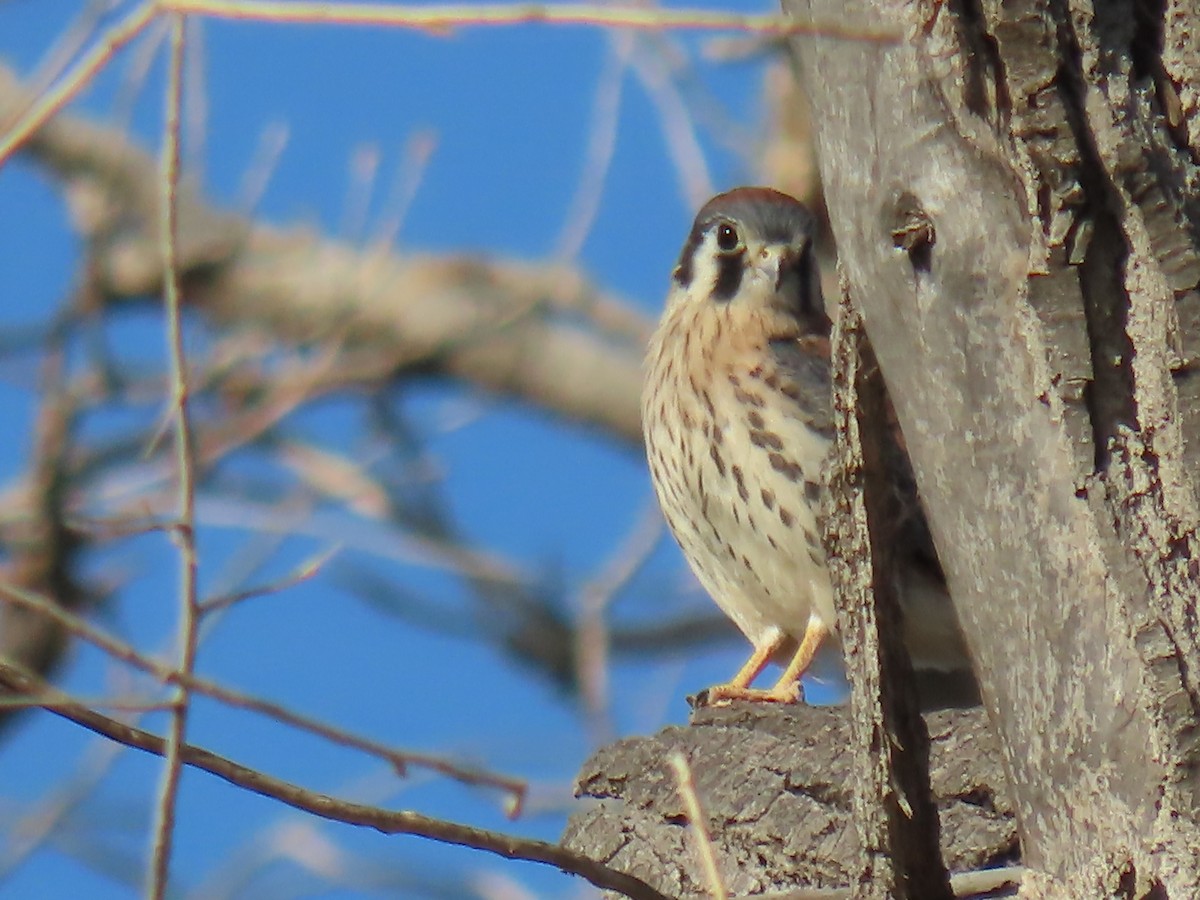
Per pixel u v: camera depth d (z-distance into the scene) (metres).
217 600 5.68
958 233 5.48
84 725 5.54
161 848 5.07
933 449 5.58
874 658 6.29
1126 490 5.34
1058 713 5.36
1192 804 5.15
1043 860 5.43
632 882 5.96
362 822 5.69
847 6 5.68
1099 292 5.42
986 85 5.48
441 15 4.92
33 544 13.98
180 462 5.70
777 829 7.81
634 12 5.00
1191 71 5.52
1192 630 5.25
